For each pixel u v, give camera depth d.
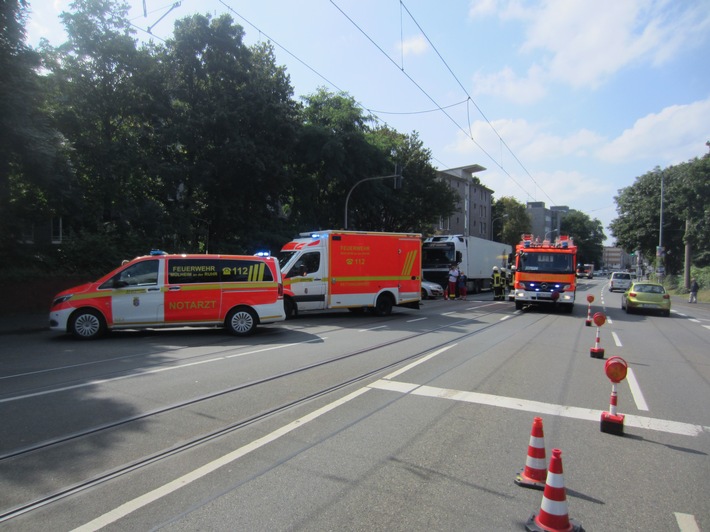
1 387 6.66
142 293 11.28
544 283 19.58
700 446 4.77
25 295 16.44
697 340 12.65
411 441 4.73
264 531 3.12
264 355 9.09
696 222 34.81
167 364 8.21
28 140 13.95
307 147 28.09
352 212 33.25
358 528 3.16
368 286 16.64
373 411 5.66
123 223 19.97
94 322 11.12
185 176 22.12
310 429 5.04
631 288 21.45
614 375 5.12
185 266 11.56
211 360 8.58
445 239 31.52
